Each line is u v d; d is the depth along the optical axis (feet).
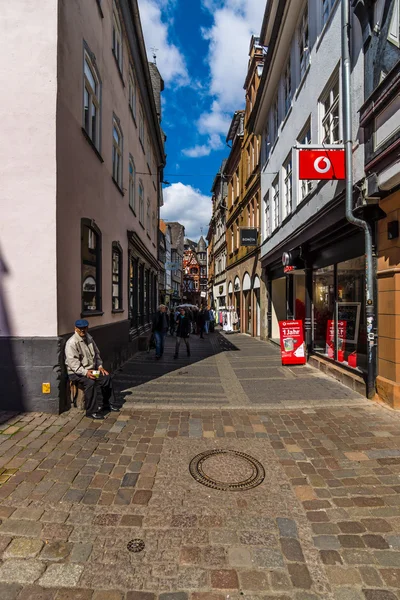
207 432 15.38
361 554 8.25
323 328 28.78
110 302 28.40
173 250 173.17
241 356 37.63
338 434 15.10
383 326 18.74
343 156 21.13
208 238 147.95
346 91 20.57
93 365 17.40
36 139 16.78
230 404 19.20
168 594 7.16
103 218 26.27
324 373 27.07
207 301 153.28
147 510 9.84
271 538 8.79
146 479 11.42
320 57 26.73
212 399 20.18
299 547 8.48
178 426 16.03
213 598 7.07
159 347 35.53
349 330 23.82
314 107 28.14
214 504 10.17
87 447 13.56
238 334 69.36
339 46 23.35
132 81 41.09
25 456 12.66
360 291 22.09
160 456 13.05
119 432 15.14
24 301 16.70
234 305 77.92
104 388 17.80
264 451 13.56
